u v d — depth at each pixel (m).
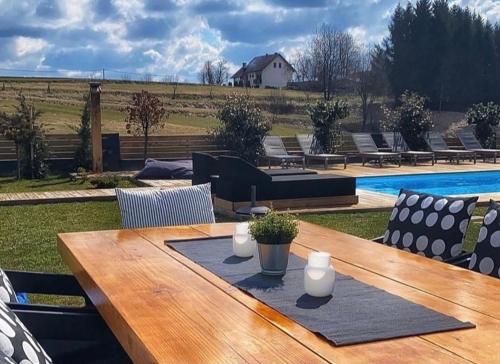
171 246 2.92
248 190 7.69
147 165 11.83
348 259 2.67
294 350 1.60
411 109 16.08
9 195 8.67
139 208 3.63
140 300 2.04
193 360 1.53
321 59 36.03
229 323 1.81
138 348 1.69
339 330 1.74
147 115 13.45
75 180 11.59
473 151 15.56
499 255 2.74
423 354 1.58
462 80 34.41
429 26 34.12
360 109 33.84
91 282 2.33
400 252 2.83
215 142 14.04
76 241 3.05
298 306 1.98
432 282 2.29
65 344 2.30
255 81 54.34
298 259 2.65
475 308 1.97
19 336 1.47
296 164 14.30
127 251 2.81
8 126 11.90
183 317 1.87
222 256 2.71
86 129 12.99
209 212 3.80
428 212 3.29
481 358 1.55
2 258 5.18
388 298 2.07
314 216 7.42
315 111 14.94
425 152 15.06
